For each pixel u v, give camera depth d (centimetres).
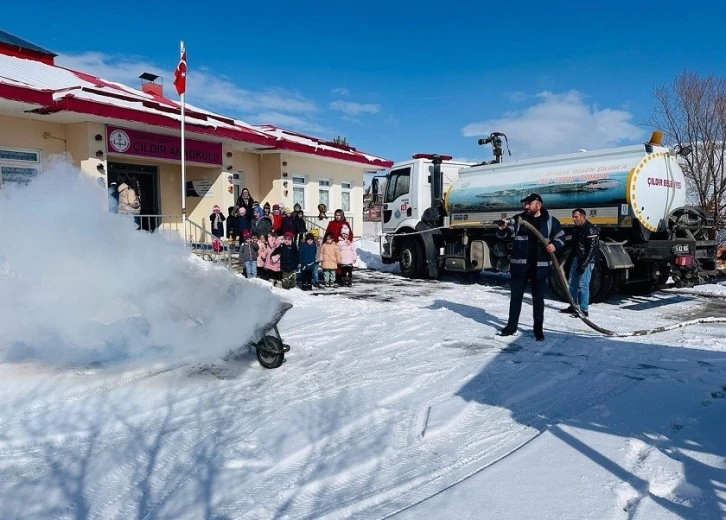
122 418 400
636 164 869
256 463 328
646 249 884
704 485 283
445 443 355
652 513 255
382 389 464
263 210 1312
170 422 394
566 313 830
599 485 284
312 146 1634
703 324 752
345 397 443
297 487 297
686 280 867
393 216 1347
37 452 348
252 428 380
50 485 304
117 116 1070
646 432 358
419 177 1263
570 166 963
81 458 338
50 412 411
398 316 796
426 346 618
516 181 1038
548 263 636
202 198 1460
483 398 441
